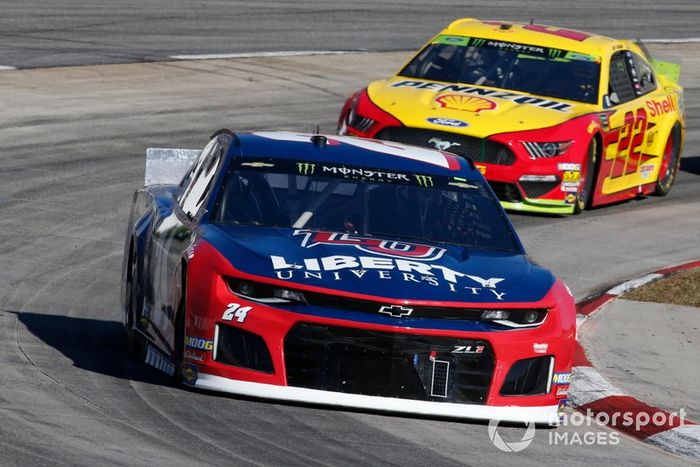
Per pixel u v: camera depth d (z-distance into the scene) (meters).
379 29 89.50
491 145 45.19
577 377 27.78
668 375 28.89
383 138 46.09
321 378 22.77
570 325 24.30
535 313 23.81
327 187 26.75
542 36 51.38
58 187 45.78
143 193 30.80
